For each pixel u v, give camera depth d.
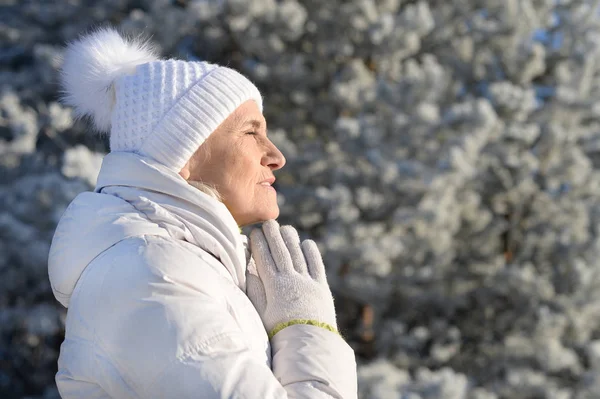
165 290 1.62
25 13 14.91
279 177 11.52
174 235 1.79
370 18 10.88
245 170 1.96
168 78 1.94
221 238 1.83
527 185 10.36
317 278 1.94
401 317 10.87
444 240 9.75
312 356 1.75
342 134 10.03
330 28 11.45
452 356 10.58
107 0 13.90
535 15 11.48
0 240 11.05
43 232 11.02
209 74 1.96
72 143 13.01
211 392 1.52
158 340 1.56
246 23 10.97
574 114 10.78
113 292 1.64
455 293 10.55
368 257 9.27
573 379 10.39
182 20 11.70
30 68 14.80
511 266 10.31
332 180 10.75
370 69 11.62
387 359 10.46
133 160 1.87
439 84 9.83
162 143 1.90
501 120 10.30
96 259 1.74
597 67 10.70
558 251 10.53
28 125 12.22
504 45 11.49
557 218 10.67
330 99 11.62
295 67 11.37
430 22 10.53
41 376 12.66
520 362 10.27
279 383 1.62
